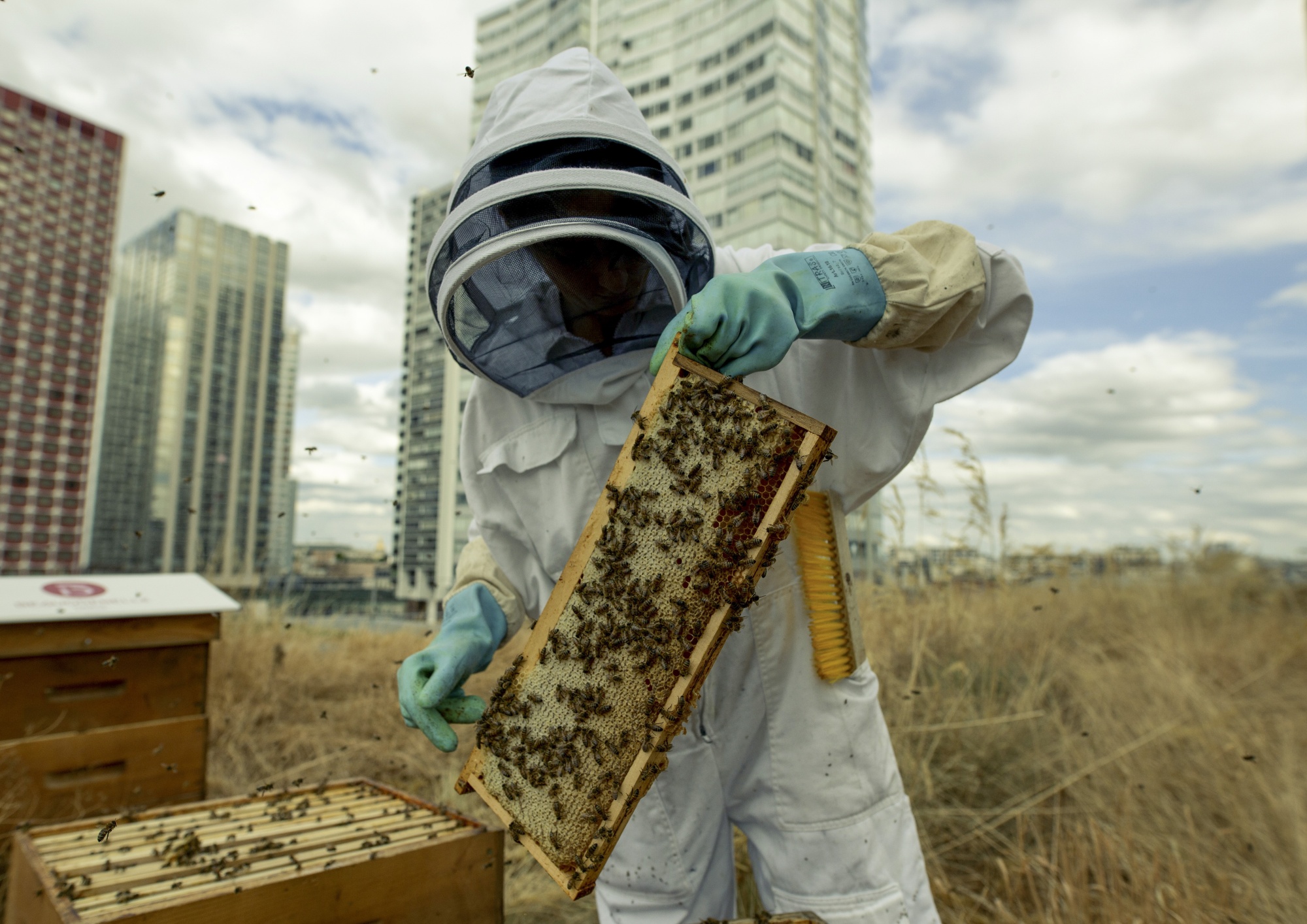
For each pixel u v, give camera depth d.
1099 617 6.37
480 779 1.54
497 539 1.97
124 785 3.12
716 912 1.98
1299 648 5.84
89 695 3.19
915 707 3.94
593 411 1.83
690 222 1.51
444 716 1.71
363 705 5.05
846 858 1.76
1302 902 2.43
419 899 1.89
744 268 1.93
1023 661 4.80
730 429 1.31
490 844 2.03
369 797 2.42
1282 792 3.02
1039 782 3.47
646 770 1.25
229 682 5.31
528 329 1.68
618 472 1.46
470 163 1.56
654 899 1.93
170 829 2.09
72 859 1.85
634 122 1.60
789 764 1.79
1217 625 6.57
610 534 1.42
